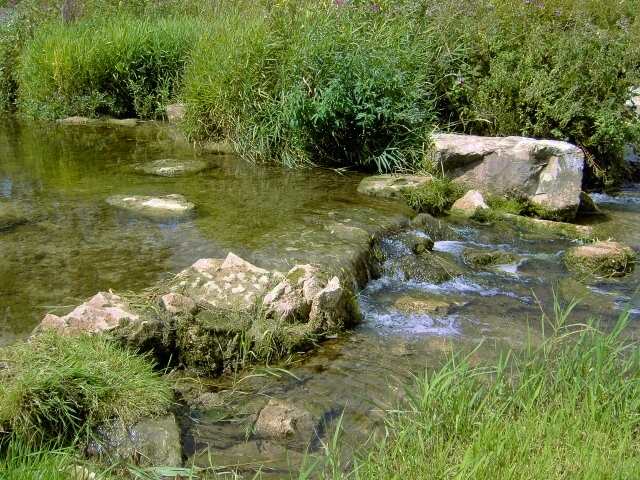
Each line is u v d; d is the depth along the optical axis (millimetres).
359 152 8852
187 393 4176
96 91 11898
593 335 4445
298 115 8828
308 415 3920
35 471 3045
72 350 3879
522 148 7891
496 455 3270
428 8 10133
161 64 12258
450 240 7078
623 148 9406
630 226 7723
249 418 3926
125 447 3516
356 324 5199
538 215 7832
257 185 7961
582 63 9125
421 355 4750
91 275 5301
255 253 5820
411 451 3430
